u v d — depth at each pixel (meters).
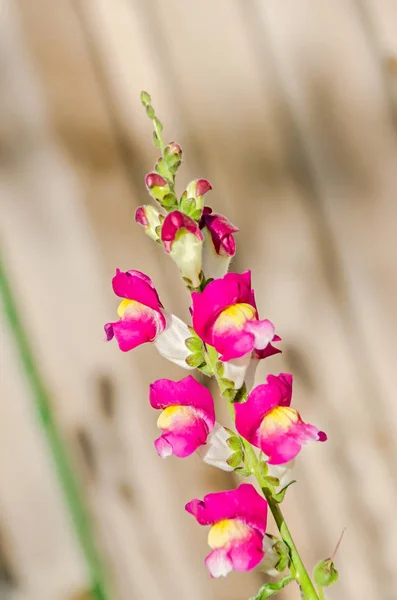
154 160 1.07
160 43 1.08
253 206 1.08
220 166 1.08
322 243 1.09
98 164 1.06
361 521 1.10
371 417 1.10
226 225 0.89
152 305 0.89
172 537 1.06
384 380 1.11
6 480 1.04
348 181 1.10
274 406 0.88
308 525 1.09
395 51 1.11
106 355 1.06
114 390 1.06
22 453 1.04
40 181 1.05
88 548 1.04
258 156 1.09
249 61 1.09
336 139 1.10
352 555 1.10
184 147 1.07
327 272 1.09
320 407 1.09
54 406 1.04
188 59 1.08
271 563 0.87
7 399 1.04
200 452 0.89
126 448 1.06
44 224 1.05
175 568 1.06
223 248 0.89
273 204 1.09
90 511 1.04
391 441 1.11
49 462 1.04
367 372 1.10
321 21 1.10
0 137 1.05
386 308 1.11
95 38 1.07
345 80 1.10
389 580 1.10
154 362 1.06
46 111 1.05
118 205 1.06
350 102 1.10
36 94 1.05
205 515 0.88
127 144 1.07
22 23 1.05
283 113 1.09
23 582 1.04
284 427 0.87
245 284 0.88
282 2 1.10
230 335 0.87
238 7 1.09
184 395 0.89
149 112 0.89
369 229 1.10
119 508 1.05
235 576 1.07
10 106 1.05
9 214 1.04
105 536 1.05
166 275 1.07
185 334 0.89
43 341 1.04
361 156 1.10
